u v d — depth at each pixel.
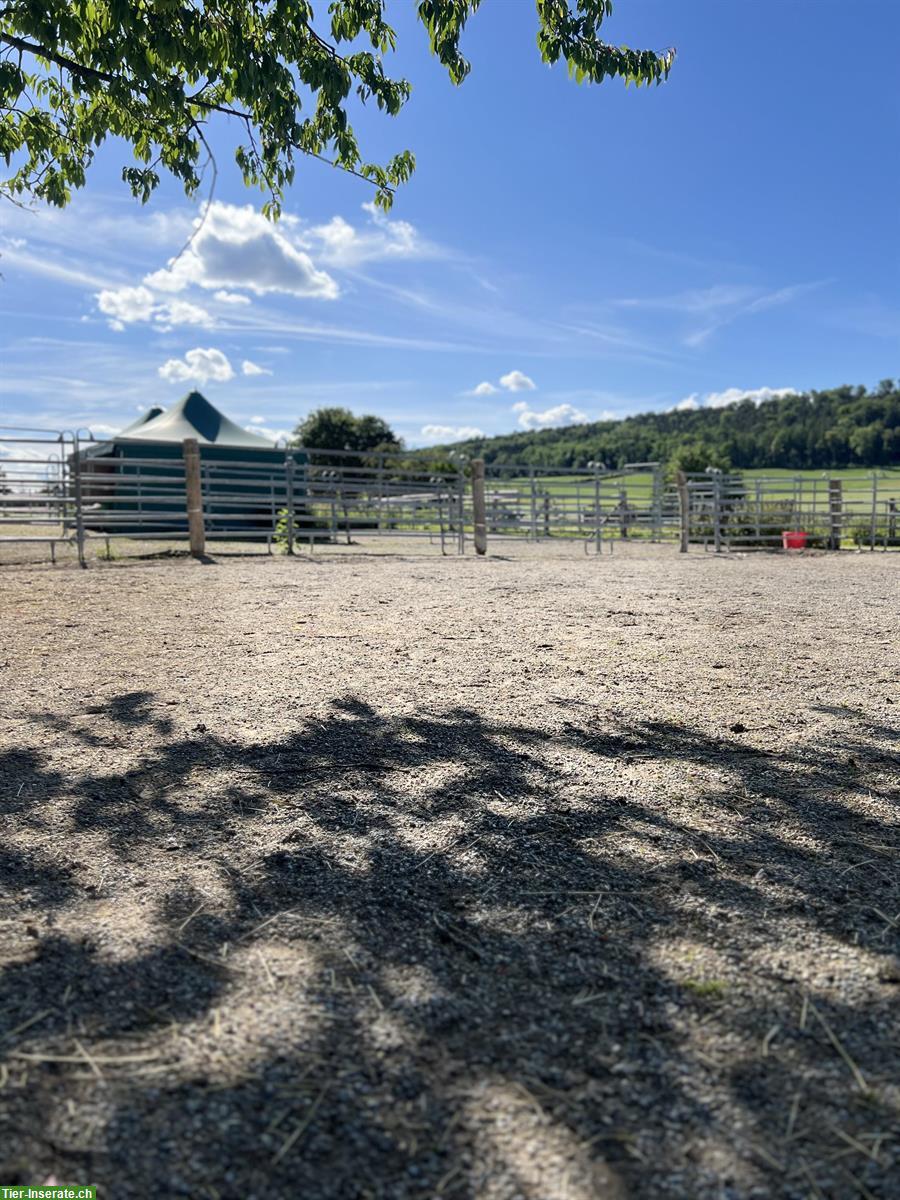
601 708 3.83
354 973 1.77
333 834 2.47
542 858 2.32
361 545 15.43
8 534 14.93
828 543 17.39
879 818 2.59
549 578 9.60
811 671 4.58
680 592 8.20
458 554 13.73
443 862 2.29
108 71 4.61
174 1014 1.62
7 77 4.34
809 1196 1.20
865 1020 1.60
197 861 2.29
